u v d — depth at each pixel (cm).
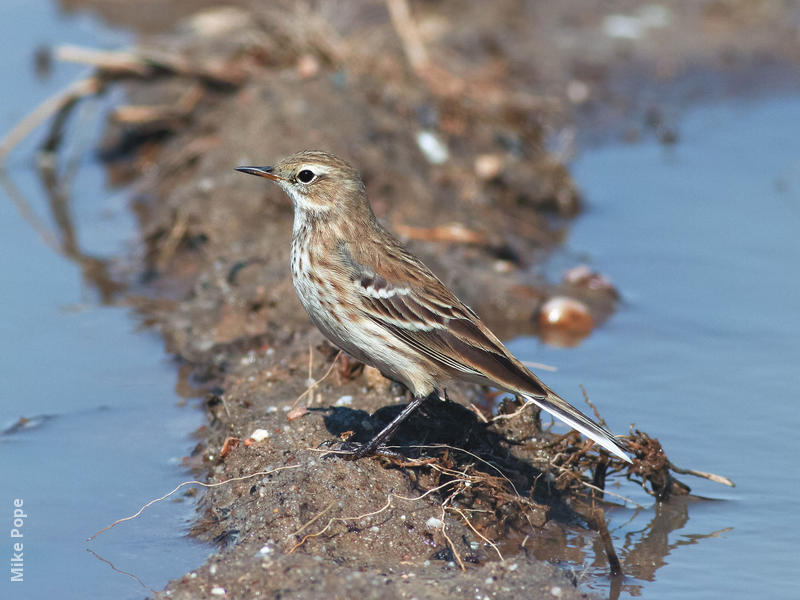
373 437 1020
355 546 895
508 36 2306
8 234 1694
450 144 1805
